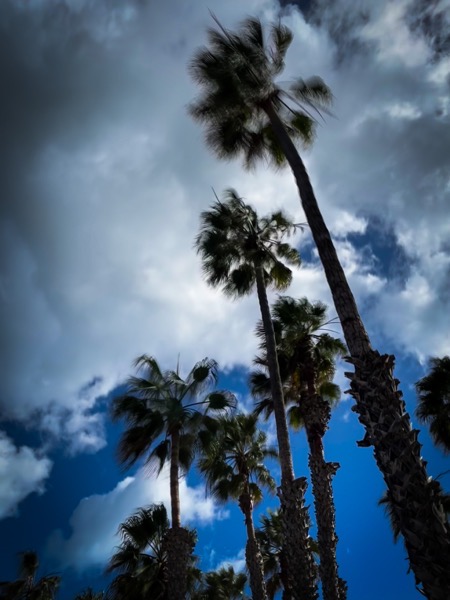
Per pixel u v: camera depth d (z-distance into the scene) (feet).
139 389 56.85
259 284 51.26
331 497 45.68
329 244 23.24
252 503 66.08
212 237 56.08
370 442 17.35
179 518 48.44
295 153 27.86
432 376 62.13
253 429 71.87
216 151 38.99
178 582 43.98
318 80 35.27
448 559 14.39
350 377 18.86
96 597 60.64
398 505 15.74
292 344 56.95
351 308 20.70
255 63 32.63
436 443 60.23
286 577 69.36
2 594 72.59
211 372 58.65
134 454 53.36
